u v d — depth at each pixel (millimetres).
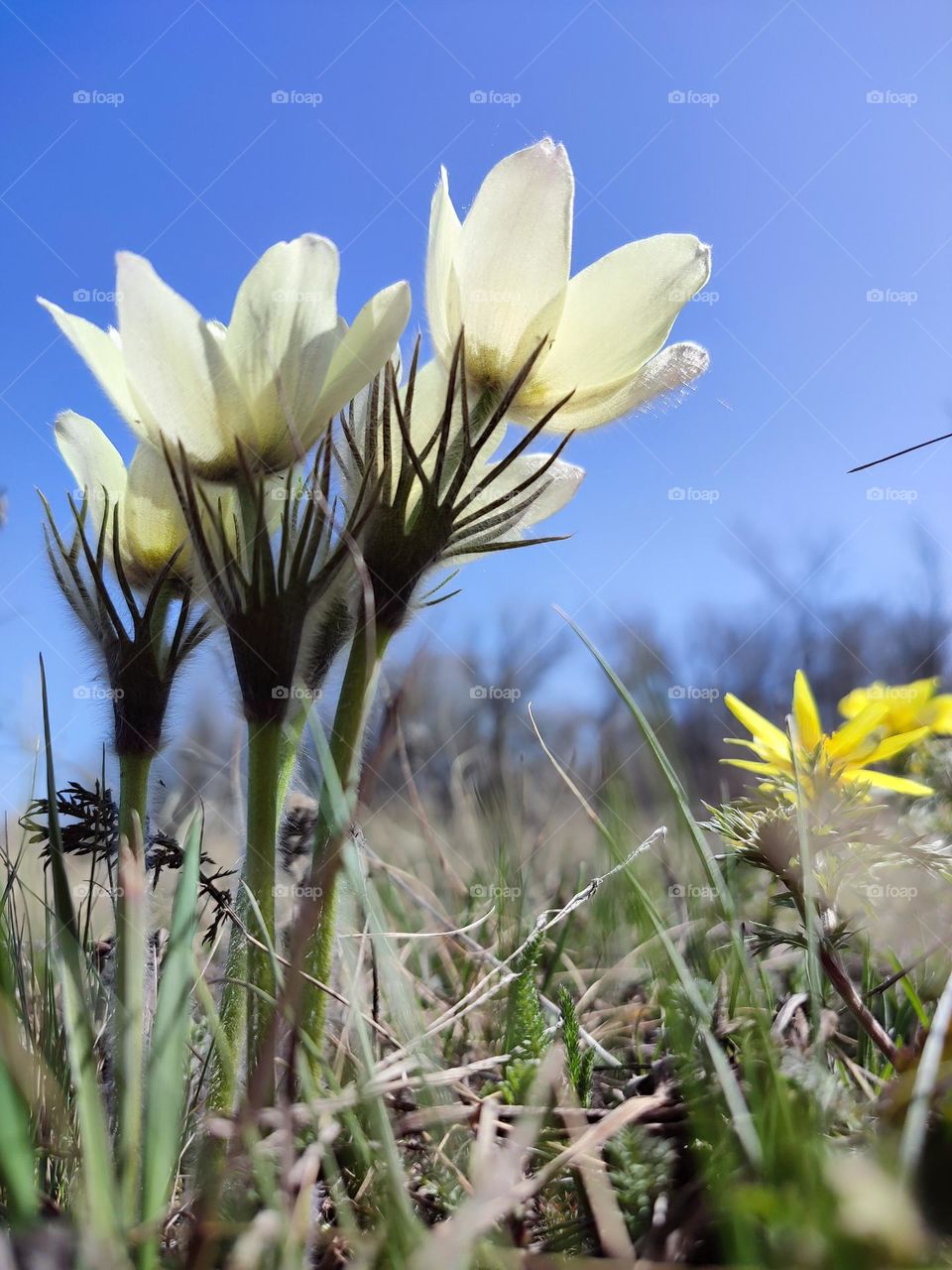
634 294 139
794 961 172
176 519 132
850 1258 72
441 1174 106
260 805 115
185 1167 114
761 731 161
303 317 121
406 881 229
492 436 144
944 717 177
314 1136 100
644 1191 95
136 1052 100
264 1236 79
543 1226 102
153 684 121
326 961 117
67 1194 104
